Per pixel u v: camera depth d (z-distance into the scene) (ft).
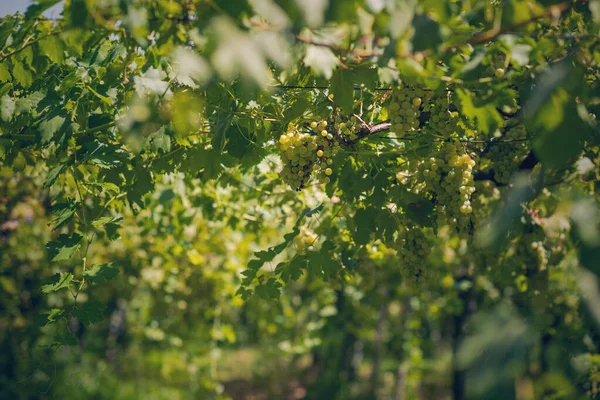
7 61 8.02
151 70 7.04
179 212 17.34
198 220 19.44
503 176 9.57
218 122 8.23
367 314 26.22
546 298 11.56
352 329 26.96
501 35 5.75
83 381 31.07
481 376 2.94
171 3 5.15
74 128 8.16
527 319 3.20
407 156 9.50
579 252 3.50
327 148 8.35
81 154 8.91
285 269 10.28
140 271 23.17
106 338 38.47
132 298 29.50
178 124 4.98
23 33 7.37
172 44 5.56
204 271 22.27
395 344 29.14
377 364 29.14
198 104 4.98
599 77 5.73
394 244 9.88
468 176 8.31
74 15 5.19
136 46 6.75
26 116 8.75
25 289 21.26
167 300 24.59
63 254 8.19
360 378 34.09
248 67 3.50
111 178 9.77
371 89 7.42
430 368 32.65
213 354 27.48
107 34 6.07
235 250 21.81
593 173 8.36
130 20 5.00
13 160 10.26
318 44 5.09
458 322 24.04
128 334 37.99
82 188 10.94
